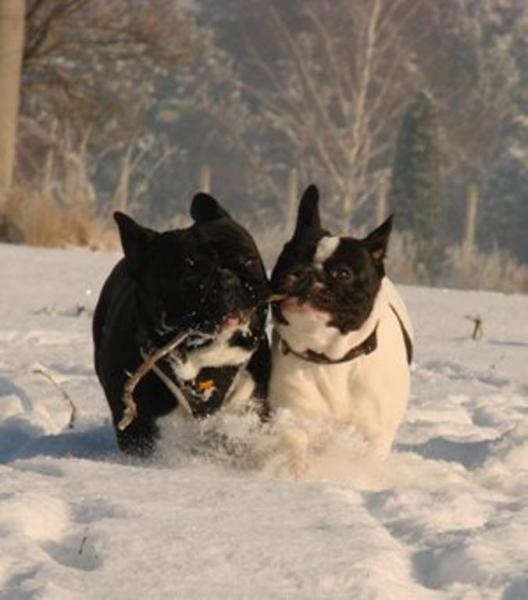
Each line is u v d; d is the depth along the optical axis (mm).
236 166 70625
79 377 13172
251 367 9227
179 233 9016
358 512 7301
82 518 7121
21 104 40031
